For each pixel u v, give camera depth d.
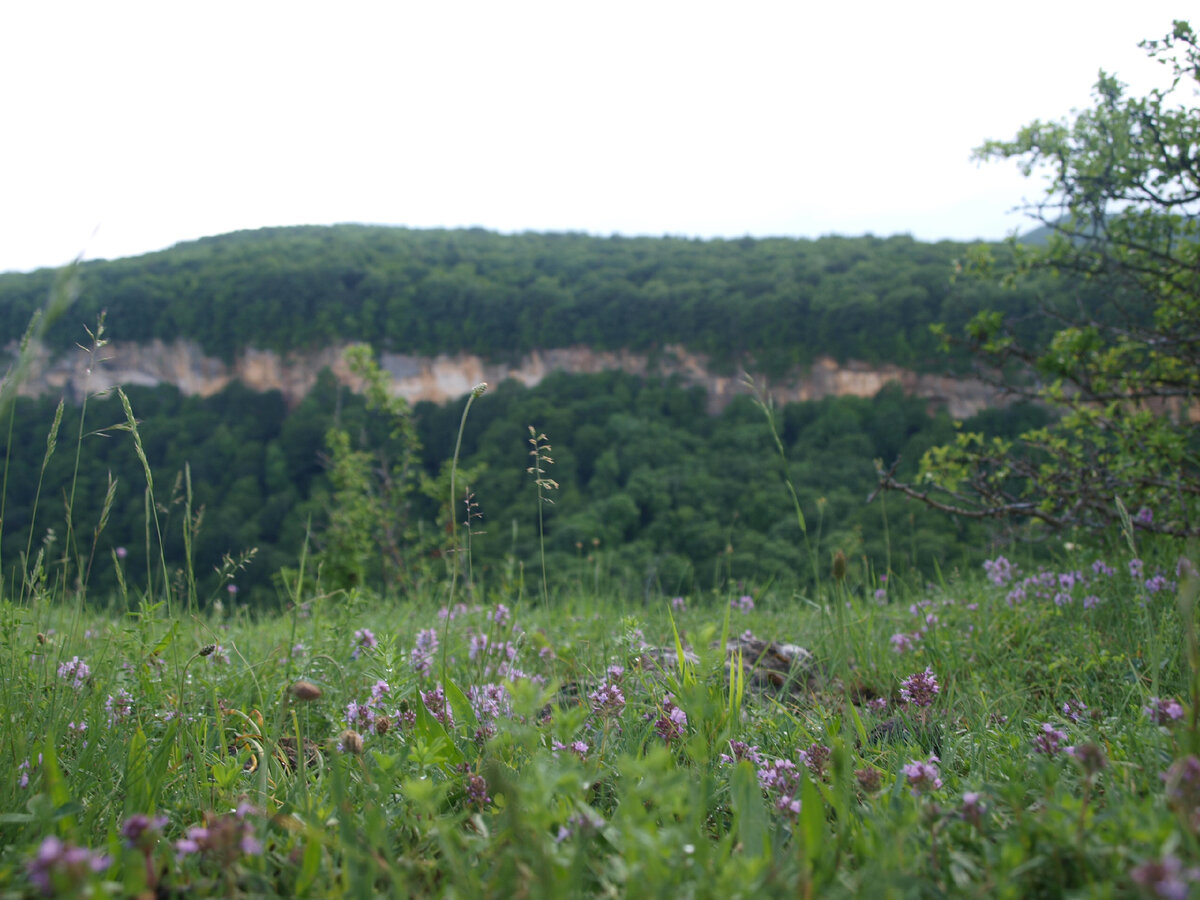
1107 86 5.97
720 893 1.32
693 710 1.89
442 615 4.84
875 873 1.43
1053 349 6.38
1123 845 1.48
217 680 3.17
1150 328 6.08
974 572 6.04
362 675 3.34
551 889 1.26
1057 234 6.68
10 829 1.83
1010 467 6.09
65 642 3.00
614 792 2.05
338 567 11.73
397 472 13.69
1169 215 6.02
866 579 5.51
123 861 1.47
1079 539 5.90
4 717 2.19
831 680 3.53
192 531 2.96
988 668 3.63
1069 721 2.62
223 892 1.52
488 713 2.59
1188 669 2.95
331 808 1.85
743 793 1.76
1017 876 1.46
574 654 3.77
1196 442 5.77
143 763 2.08
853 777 2.08
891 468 5.67
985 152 6.70
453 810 1.99
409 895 1.52
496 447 45.91
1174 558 4.61
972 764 2.25
